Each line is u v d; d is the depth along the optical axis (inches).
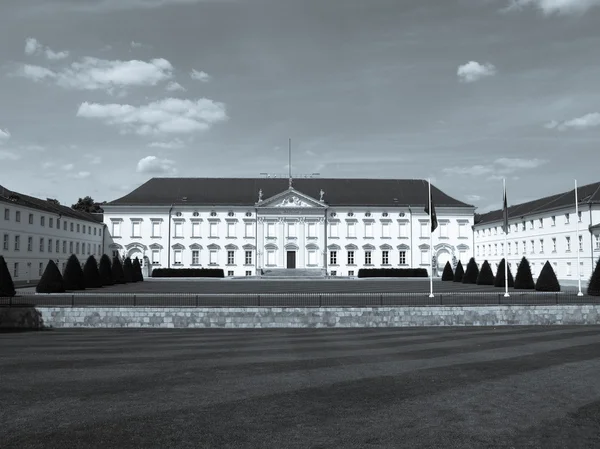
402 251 3789.4
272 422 520.4
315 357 873.5
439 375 727.7
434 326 1331.2
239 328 1311.5
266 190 3932.1
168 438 475.5
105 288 2220.7
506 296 1573.6
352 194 3909.9
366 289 2133.4
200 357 874.1
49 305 1326.3
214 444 460.8
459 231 3821.4
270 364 810.2
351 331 1245.7
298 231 3750.0
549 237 2856.8
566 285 2379.4
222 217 3732.8
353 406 576.7
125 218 3698.3
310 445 458.6
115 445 459.2
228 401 595.5
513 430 498.3
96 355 893.8
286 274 3636.8
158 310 1320.1
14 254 2596.0
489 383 681.0
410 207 3789.4
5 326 1314.0
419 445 459.5
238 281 2955.2
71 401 596.1
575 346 979.9
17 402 591.8
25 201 2773.1
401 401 596.4
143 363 818.2
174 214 3715.6
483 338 1101.7
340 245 3767.2
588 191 2682.1
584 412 555.2
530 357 866.1
